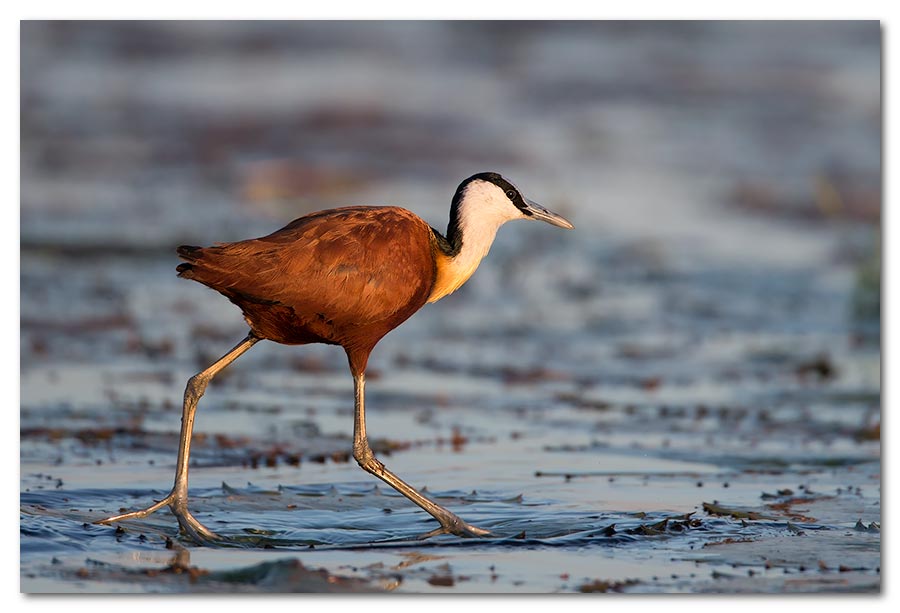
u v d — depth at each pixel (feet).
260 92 97.81
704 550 28.84
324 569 27.14
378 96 98.27
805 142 90.53
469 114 95.35
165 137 86.58
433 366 48.47
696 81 105.29
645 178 82.64
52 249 63.00
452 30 116.67
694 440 39.17
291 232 30.48
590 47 114.32
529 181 80.79
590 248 68.90
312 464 36.11
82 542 28.53
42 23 106.42
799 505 32.55
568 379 46.85
